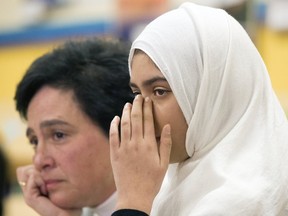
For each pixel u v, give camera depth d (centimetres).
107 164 274
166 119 195
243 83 200
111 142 199
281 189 190
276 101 207
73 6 615
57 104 273
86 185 274
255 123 200
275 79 515
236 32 204
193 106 196
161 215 204
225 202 184
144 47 196
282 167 193
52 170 276
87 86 273
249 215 183
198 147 199
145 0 577
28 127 283
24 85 278
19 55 640
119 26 590
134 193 192
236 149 197
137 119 196
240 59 202
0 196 418
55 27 624
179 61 195
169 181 211
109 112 271
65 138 274
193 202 194
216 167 193
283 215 191
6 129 631
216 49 198
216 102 197
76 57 279
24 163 616
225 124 200
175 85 193
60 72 275
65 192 275
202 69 196
